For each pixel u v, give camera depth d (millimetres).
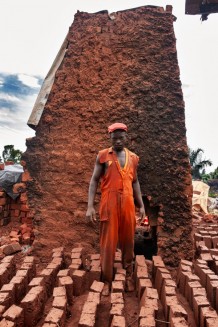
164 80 5898
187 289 4355
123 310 3586
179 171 5703
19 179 8250
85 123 6047
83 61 6164
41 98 6242
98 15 6219
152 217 5852
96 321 3705
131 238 4781
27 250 6344
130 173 4762
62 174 6027
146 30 6023
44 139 6156
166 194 5699
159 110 5844
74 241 5848
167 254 5598
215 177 35656
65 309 3654
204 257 5422
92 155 5969
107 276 4602
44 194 6047
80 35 6242
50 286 4508
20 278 4281
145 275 4410
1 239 7090
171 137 5785
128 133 5844
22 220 8156
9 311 3436
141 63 5973
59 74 6227
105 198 4691
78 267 4793
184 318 3342
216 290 4102
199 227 8398
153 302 3676
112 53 6086
